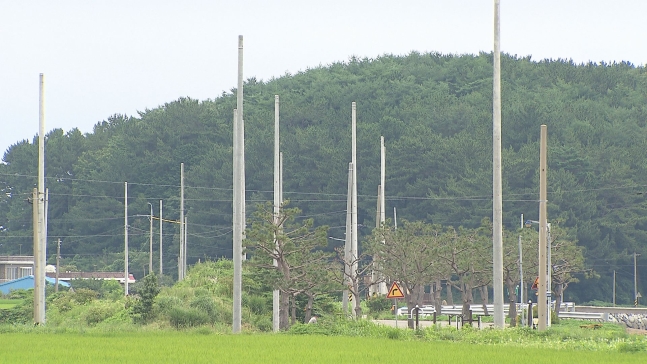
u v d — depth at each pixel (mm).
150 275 182250
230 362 96625
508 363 98000
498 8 140750
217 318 179125
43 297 180250
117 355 103562
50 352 107125
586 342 125250
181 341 123750
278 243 170250
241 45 155250
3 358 100688
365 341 125188
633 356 106625
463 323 190250
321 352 107875
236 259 150125
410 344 121438
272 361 97750
